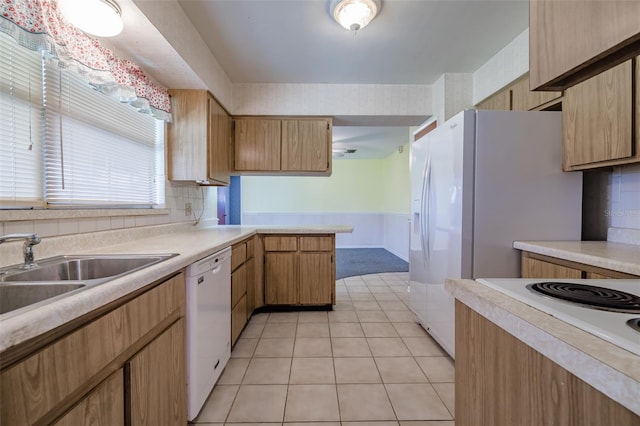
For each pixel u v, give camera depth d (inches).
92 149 64.4
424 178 89.8
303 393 64.9
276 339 91.6
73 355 28.2
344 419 57.0
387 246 276.8
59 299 27.8
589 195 79.2
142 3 56.5
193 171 92.2
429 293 88.8
